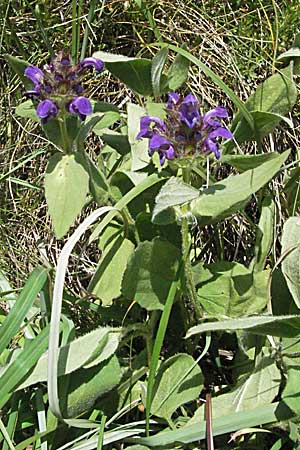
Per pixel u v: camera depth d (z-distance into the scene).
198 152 0.48
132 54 0.69
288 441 0.50
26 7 0.68
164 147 0.48
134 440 0.48
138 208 0.56
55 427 0.49
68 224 0.49
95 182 0.54
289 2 0.67
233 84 0.66
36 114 0.52
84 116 0.49
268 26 0.67
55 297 0.47
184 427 0.48
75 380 0.50
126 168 0.57
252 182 0.49
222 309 0.53
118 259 0.54
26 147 0.67
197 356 0.57
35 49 0.68
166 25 0.68
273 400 0.52
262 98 0.56
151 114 0.55
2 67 0.68
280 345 0.51
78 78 0.50
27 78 0.53
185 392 0.51
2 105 0.68
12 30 0.65
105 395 0.52
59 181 0.50
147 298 0.52
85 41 0.63
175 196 0.46
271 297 0.54
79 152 0.51
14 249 0.64
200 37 0.67
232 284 0.53
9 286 0.57
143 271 0.51
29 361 0.48
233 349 0.58
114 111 0.58
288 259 0.51
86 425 0.49
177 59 0.57
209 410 0.47
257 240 0.55
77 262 0.64
